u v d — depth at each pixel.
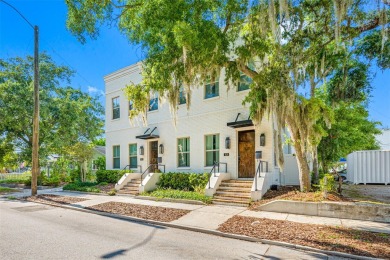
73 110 20.91
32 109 19.12
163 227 7.93
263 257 5.35
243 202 10.45
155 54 8.82
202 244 6.21
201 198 11.23
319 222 7.82
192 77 9.56
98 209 10.51
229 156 13.30
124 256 5.32
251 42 9.20
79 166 22.98
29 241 6.32
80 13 8.60
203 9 7.96
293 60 8.86
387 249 5.53
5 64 19.59
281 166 9.09
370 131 21.97
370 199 9.64
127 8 8.89
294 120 9.65
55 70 21.20
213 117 14.07
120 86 19.03
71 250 5.67
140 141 17.52
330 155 16.27
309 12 8.84
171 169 15.63
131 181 15.62
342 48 9.29
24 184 21.22
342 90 10.96
